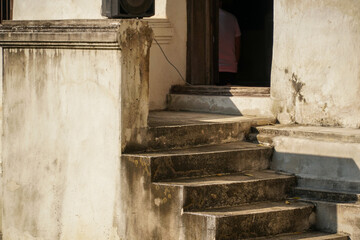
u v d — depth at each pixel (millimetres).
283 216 6547
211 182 6555
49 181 7203
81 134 6930
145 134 6816
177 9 8898
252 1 11570
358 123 7336
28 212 7387
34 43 7199
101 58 6719
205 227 6125
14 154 7465
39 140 7258
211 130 7363
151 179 6441
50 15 9320
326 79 7535
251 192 6742
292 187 7055
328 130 7238
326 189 6914
